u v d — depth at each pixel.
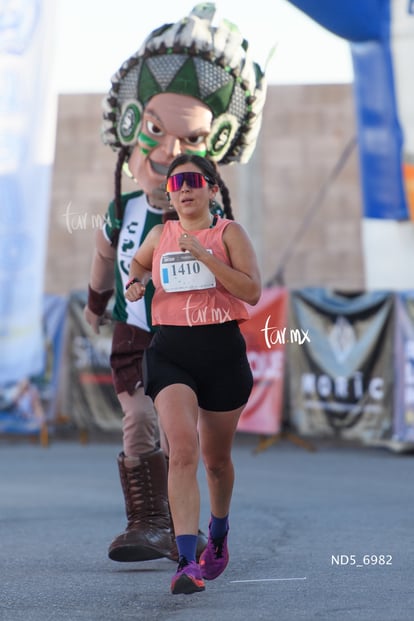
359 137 30.48
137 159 14.70
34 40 28.20
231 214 13.96
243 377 10.70
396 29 29.77
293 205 39.50
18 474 26.20
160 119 14.50
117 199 14.34
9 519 17.53
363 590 10.78
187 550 10.04
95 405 35.62
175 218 13.88
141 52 14.88
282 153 39.66
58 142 41.16
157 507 13.23
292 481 23.91
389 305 31.47
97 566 12.91
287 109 39.69
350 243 39.12
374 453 32.22
